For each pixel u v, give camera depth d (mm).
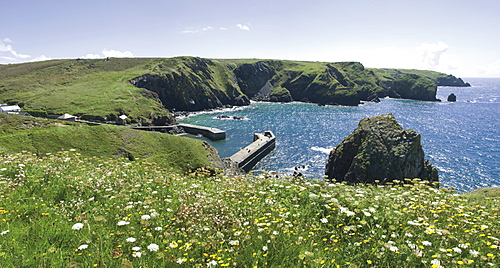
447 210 8461
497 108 190125
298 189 10328
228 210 8648
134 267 5363
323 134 106875
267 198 9609
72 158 16203
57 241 6305
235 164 67312
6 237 6242
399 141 46062
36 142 47281
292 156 80875
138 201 9031
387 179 43156
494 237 6383
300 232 6961
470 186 58000
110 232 6891
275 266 5469
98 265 5371
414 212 8109
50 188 9969
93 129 56594
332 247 6328
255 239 6406
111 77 167250
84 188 10219
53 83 161375
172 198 9969
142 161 17062
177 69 190125
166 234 6582
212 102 192250
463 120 139750
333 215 7953
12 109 108688
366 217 7574
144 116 119062
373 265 5621
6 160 13367
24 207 8117
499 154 79000
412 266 5441
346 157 52469
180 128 115938
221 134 102188
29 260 5395
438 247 6184
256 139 97688
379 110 180875
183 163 57938
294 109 185875
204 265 5574
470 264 5461
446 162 72250
